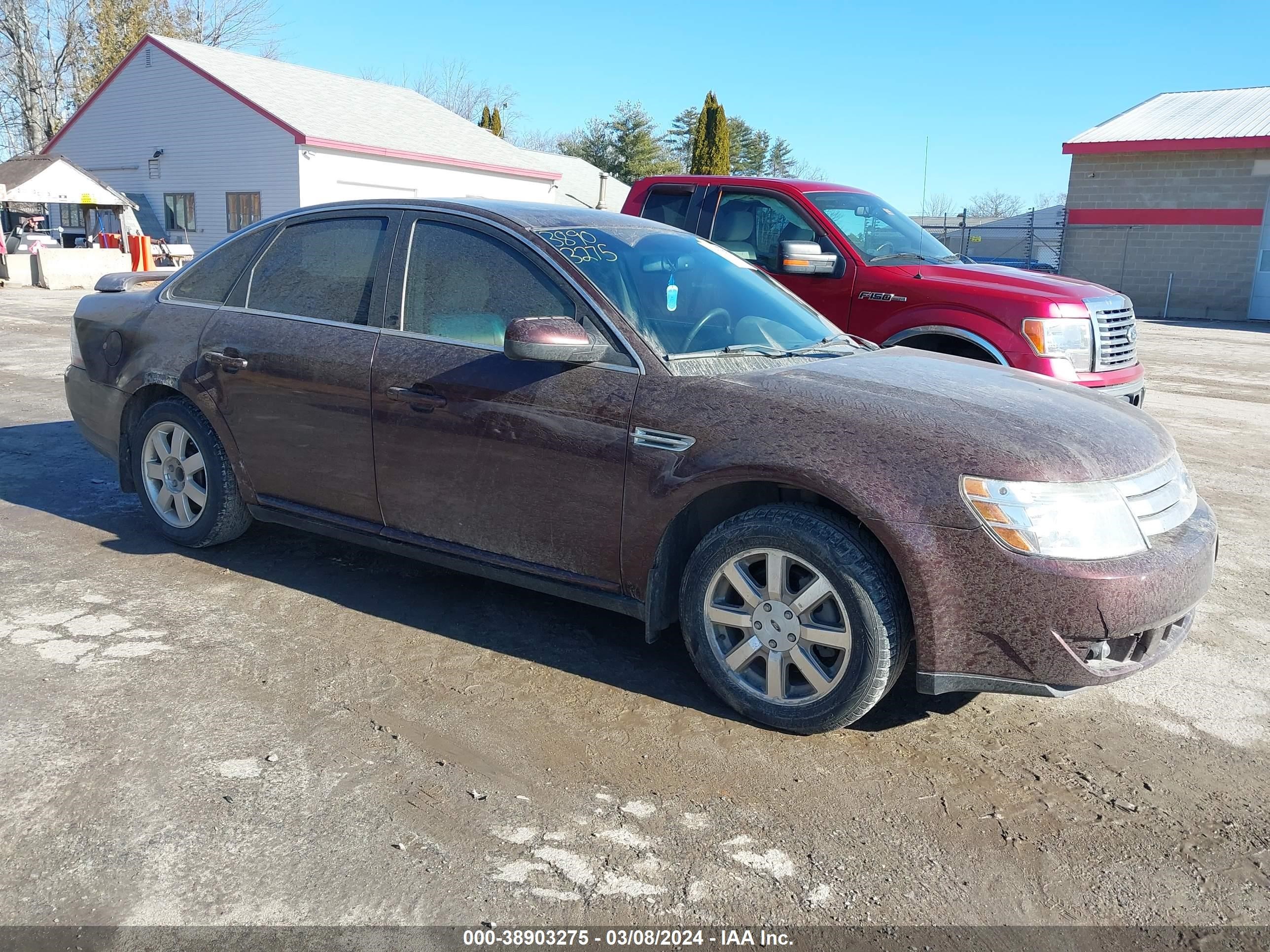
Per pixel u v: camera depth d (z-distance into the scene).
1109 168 24.30
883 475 3.02
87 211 30.25
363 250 4.17
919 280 6.53
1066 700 3.60
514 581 3.77
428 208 4.06
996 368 4.06
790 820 2.81
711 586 3.34
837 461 3.06
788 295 4.46
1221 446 8.02
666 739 3.23
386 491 3.98
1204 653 4.03
